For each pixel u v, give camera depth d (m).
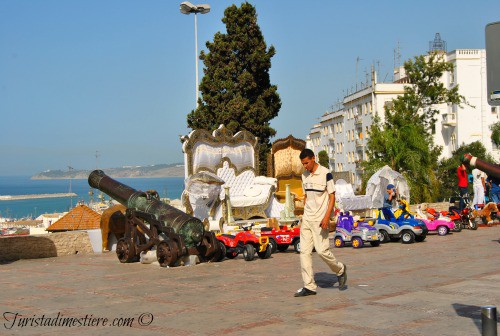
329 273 12.36
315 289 9.97
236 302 9.55
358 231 17.61
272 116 38.16
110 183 16.30
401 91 75.38
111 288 11.27
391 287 10.46
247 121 36.62
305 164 10.03
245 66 37.78
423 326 7.72
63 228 26.05
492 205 23.33
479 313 8.35
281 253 16.67
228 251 15.57
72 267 14.70
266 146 37.41
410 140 35.38
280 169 27.03
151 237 14.67
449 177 57.12
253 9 37.72
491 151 71.81
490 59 6.52
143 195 15.45
